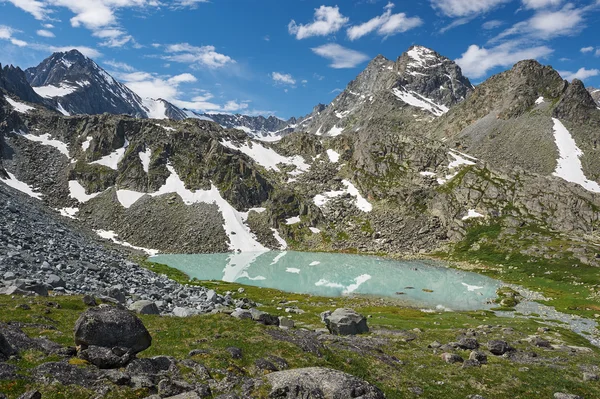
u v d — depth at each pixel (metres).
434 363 39.78
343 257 150.88
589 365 42.69
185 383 22.16
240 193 193.00
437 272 123.88
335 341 41.56
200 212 175.75
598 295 91.50
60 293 41.38
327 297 91.00
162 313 46.22
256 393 22.69
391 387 31.84
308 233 182.62
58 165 193.12
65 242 81.31
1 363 19.47
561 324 68.94
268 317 43.25
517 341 52.72
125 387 20.58
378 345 44.47
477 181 184.50
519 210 164.88
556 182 169.12
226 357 28.72
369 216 190.50
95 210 169.88
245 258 145.75
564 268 115.25
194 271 120.00
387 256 152.38
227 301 68.00
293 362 30.78
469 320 68.44
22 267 48.44
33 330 27.03
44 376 19.45
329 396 22.05
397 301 88.81
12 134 199.75
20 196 150.00
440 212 177.62
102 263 70.94
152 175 190.88
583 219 152.25
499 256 136.00
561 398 32.72
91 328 23.31
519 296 94.25
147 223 165.12
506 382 35.91
